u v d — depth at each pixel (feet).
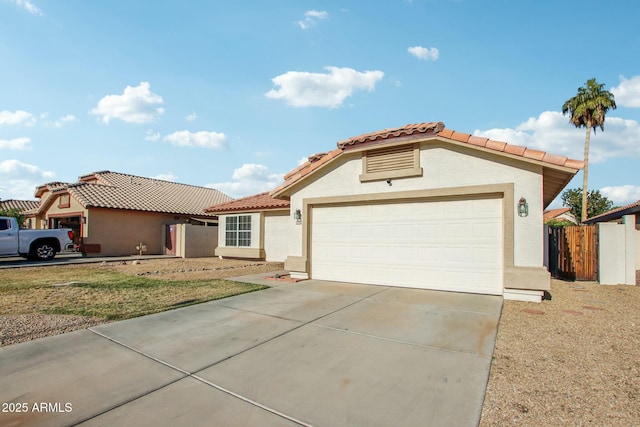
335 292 29.81
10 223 53.98
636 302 26.66
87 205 67.26
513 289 26.27
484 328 19.49
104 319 21.47
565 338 17.95
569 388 12.65
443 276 30.01
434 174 29.91
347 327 19.92
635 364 14.73
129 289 31.37
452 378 13.51
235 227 65.67
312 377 13.70
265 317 22.04
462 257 29.25
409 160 31.19
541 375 13.73
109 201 72.54
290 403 11.79
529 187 26.18
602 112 108.88
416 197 30.94
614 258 36.76
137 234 76.13
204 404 11.73
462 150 28.78
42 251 56.80
